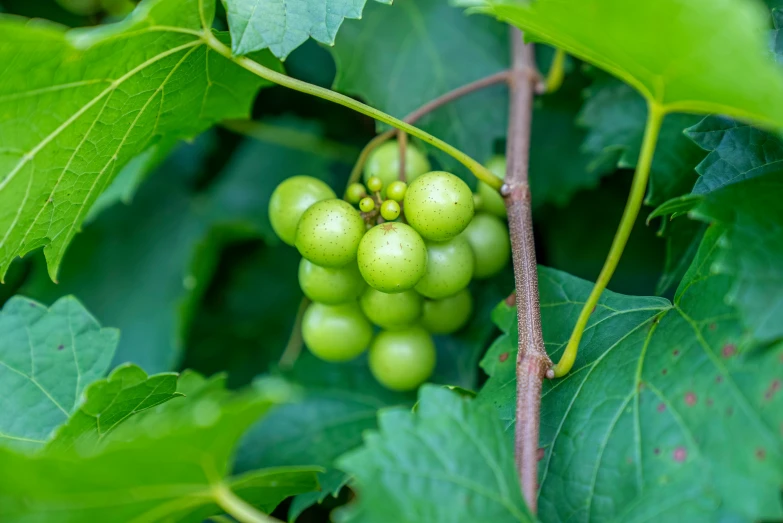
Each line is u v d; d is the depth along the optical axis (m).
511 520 0.46
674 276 0.54
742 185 0.48
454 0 0.47
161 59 0.51
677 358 0.48
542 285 0.53
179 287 0.67
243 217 0.67
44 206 0.51
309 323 0.55
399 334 0.55
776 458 0.45
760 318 0.45
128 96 0.51
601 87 0.59
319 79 0.64
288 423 0.61
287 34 0.51
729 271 0.46
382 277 0.50
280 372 0.62
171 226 0.69
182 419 0.45
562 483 0.48
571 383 0.49
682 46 0.44
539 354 0.49
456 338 0.61
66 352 0.54
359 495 0.45
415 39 0.59
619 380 0.48
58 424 0.53
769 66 0.43
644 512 0.46
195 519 0.49
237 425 0.45
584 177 0.61
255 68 0.51
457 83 0.59
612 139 0.58
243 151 0.70
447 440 0.46
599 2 0.44
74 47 0.48
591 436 0.48
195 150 0.70
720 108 0.46
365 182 0.55
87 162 0.52
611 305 0.51
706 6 0.43
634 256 0.62
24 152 0.49
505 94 0.60
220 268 0.69
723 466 0.45
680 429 0.46
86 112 0.50
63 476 0.44
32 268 0.67
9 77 0.47
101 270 0.69
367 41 0.59
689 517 0.45
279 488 0.50
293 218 0.53
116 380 0.50
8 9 0.64
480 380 0.60
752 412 0.46
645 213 0.62
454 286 0.52
